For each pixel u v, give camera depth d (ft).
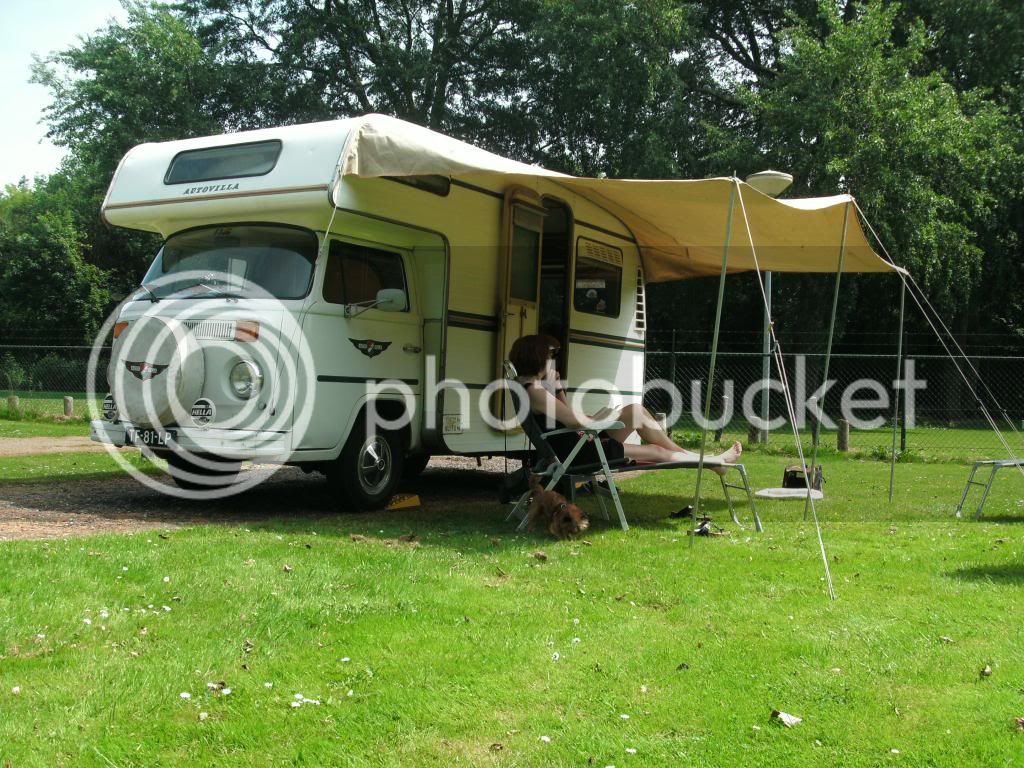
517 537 21.30
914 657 12.80
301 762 9.57
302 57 88.48
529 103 89.20
